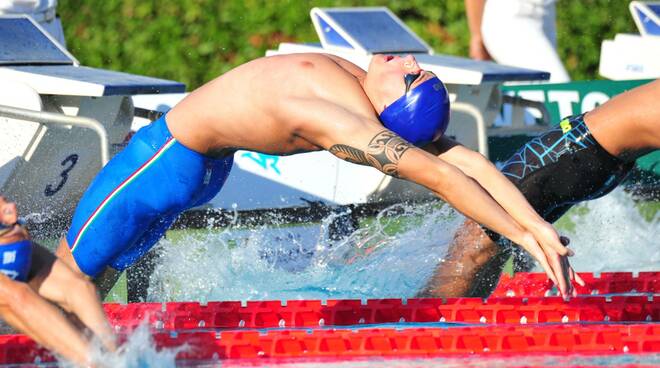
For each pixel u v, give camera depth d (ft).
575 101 96.84
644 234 85.66
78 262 55.62
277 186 82.43
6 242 40.19
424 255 69.26
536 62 102.42
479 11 106.32
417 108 48.34
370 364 43.45
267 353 44.91
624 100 57.31
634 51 104.12
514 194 48.96
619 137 57.11
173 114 53.98
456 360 43.96
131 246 56.49
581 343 45.96
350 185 83.05
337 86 49.11
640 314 52.80
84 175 72.02
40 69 70.33
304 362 43.70
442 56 90.43
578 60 143.43
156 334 45.55
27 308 39.24
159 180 54.19
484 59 107.76
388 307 53.16
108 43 138.62
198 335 45.75
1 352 43.27
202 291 66.28
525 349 45.68
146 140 54.49
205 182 55.47
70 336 39.42
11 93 67.41
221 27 139.85
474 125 84.58
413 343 45.44
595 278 63.26
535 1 101.60
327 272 69.26
